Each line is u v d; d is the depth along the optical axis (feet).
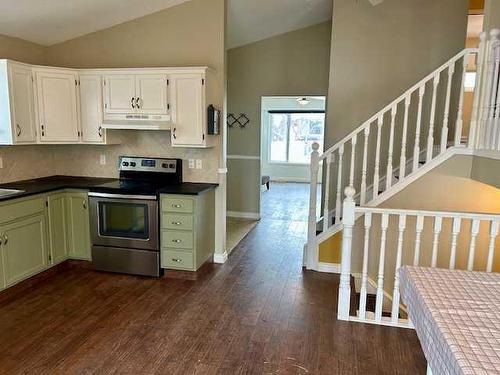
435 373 4.75
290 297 11.60
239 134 21.53
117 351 8.66
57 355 8.48
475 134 11.58
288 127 39.50
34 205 11.91
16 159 13.66
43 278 12.63
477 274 6.57
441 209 12.31
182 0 13.33
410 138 15.10
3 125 11.95
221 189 14.17
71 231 13.50
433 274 6.56
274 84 20.38
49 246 12.65
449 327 4.71
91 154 15.10
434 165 12.10
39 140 12.89
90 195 12.91
